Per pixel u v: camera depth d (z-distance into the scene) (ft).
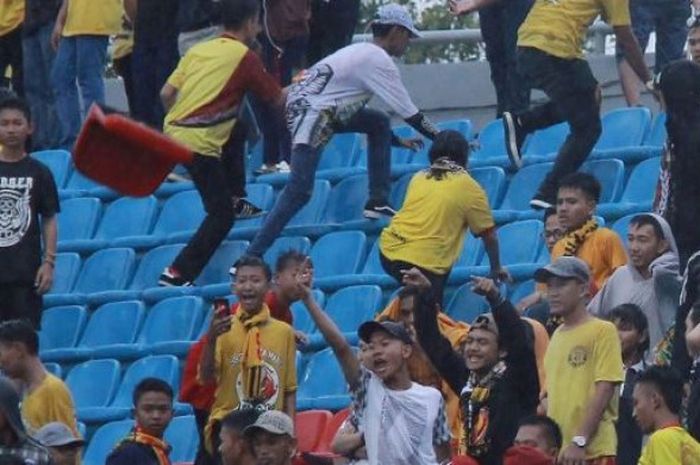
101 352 151.02
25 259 141.38
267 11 163.63
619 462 115.14
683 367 114.93
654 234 123.13
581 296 114.93
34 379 123.65
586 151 147.13
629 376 116.88
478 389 113.80
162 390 120.88
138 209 162.91
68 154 169.17
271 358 124.36
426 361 118.62
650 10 163.32
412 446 111.14
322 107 148.97
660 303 122.93
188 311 150.30
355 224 152.76
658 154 150.30
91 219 163.63
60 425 114.11
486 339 113.50
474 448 113.19
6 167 141.90
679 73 126.62
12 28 175.42
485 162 155.53
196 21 163.63
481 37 176.35
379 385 112.16
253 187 158.81
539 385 114.73
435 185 137.18
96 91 168.76
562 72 147.13
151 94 164.66
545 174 151.43
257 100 157.99
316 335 143.74
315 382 140.77
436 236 136.36
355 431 113.39
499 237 146.41
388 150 151.64
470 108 177.58
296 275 123.75
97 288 157.99
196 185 150.82
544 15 147.74
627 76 164.35
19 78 177.17
